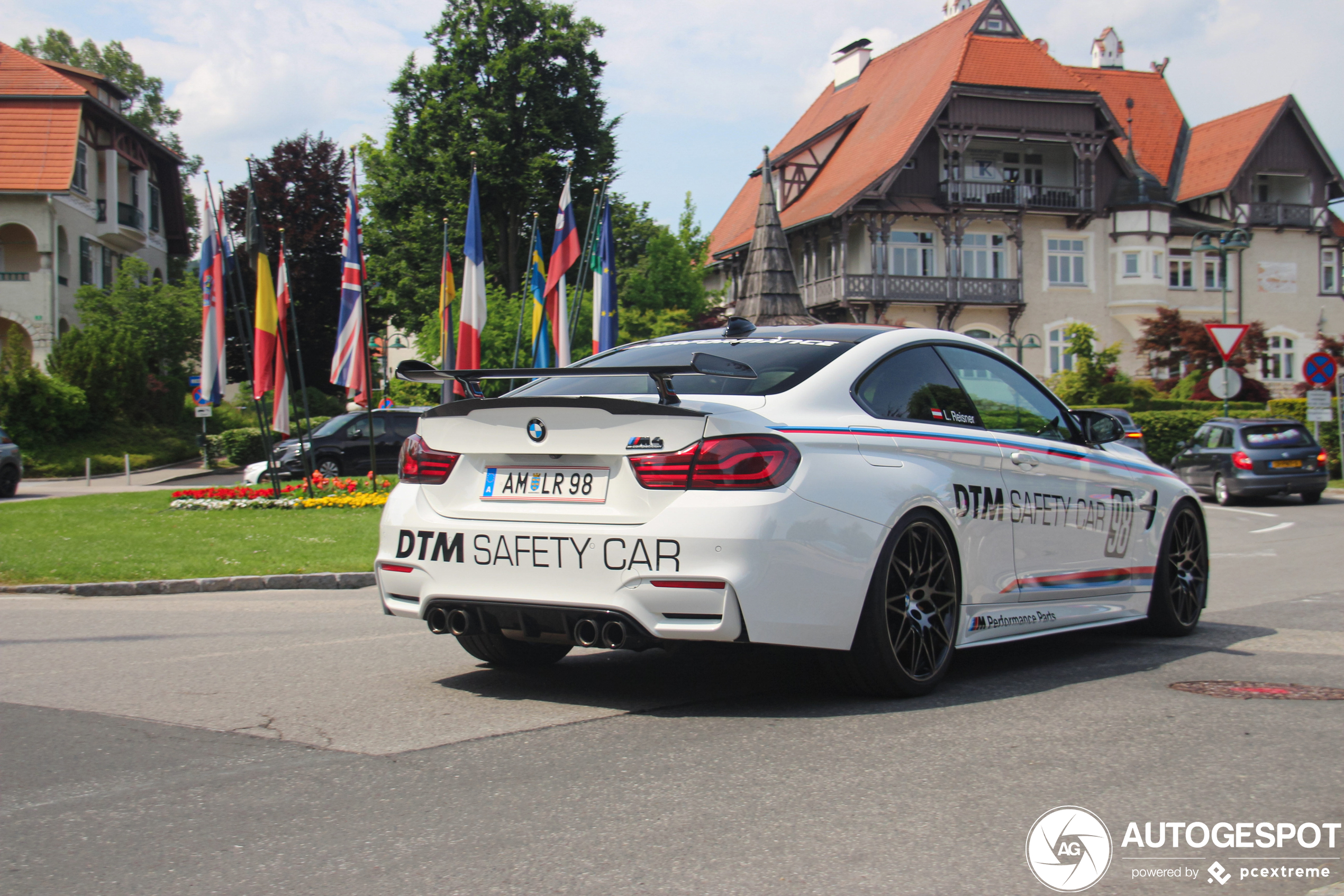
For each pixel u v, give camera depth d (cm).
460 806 353
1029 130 4716
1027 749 412
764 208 3044
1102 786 369
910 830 328
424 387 3738
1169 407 3866
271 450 1803
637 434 445
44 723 465
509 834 328
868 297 4644
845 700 493
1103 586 618
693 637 434
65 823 341
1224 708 476
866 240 4694
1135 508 643
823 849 313
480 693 514
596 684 533
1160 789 366
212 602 901
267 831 333
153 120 7169
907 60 5203
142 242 4906
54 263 4072
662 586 434
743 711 475
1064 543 586
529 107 4612
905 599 490
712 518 430
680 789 368
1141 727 443
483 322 1981
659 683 532
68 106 4184
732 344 544
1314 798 357
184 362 4384
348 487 1875
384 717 471
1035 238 4944
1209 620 751
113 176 4603
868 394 503
